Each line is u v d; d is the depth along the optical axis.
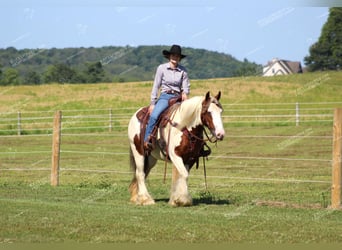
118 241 8.02
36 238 8.15
